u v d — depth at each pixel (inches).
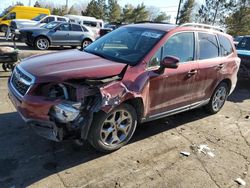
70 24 660.7
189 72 202.1
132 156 171.0
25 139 176.6
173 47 193.5
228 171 166.4
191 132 213.3
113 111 161.6
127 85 162.9
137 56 178.1
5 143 170.6
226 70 242.4
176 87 195.9
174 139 198.5
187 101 212.5
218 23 1893.5
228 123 238.8
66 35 652.1
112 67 163.5
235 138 211.2
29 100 146.7
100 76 156.2
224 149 192.1
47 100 145.2
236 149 193.9
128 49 186.9
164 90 187.3
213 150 189.0
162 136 201.0
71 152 167.5
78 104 146.2
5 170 146.9
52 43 639.8
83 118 151.3
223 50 243.0
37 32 620.1
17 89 160.6
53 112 145.7
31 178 142.8
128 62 174.9
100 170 154.4
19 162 154.3
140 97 169.3
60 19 856.9
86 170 153.2
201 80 217.3
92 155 166.9
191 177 156.9
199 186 150.3
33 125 150.4
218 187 150.9
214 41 232.4
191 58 207.8
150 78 175.2
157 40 186.4
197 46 212.7
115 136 169.5
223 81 248.4
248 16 1768.0
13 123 195.9
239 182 156.5
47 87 147.3
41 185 138.5
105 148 166.4
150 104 182.4
